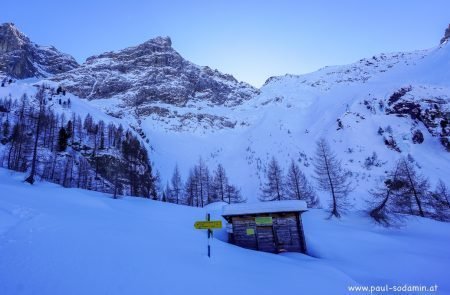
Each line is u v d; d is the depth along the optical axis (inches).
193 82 7367.1
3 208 556.1
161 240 588.1
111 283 303.1
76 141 2842.0
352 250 903.7
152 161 3540.8
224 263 516.4
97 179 2564.0
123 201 1469.0
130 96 6107.3
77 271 318.3
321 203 2129.7
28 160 2241.6
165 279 346.6
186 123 5211.6
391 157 2800.2
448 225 1192.8
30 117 2881.4
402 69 5383.9
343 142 3260.3
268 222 944.9
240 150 3996.1
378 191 2261.3
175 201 2583.7
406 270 699.4
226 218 1002.7
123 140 3250.5
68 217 609.0
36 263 320.5
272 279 440.1
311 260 791.7
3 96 3319.4
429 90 3663.9
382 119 3476.9
